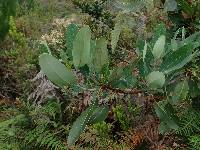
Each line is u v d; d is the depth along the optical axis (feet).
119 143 10.17
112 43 6.00
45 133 10.53
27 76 13.58
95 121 6.25
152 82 6.10
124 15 13.16
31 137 10.48
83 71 6.00
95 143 9.80
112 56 11.71
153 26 12.68
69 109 10.96
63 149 10.09
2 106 12.85
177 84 7.51
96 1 13.82
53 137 10.62
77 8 18.24
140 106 9.84
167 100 7.08
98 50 5.78
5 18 16.29
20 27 17.40
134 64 6.56
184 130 9.15
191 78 8.20
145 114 9.70
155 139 9.34
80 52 5.45
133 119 9.95
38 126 10.73
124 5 9.04
